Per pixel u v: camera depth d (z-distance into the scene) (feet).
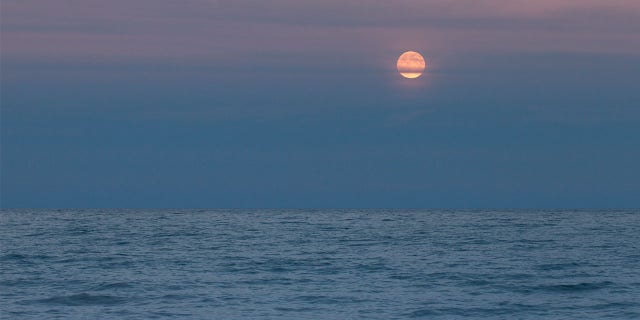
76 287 174.09
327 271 203.41
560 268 209.15
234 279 187.62
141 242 304.09
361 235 352.08
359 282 182.80
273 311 145.79
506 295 164.76
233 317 139.95
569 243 297.33
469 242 303.48
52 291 168.14
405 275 194.80
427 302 155.74
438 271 202.59
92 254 249.34
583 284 177.99
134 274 196.95
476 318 141.59
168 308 148.46
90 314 142.41
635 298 160.66
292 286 176.14
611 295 164.66
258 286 176.14
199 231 386.32
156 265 217.36
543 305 153.38
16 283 179.93
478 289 172.35
